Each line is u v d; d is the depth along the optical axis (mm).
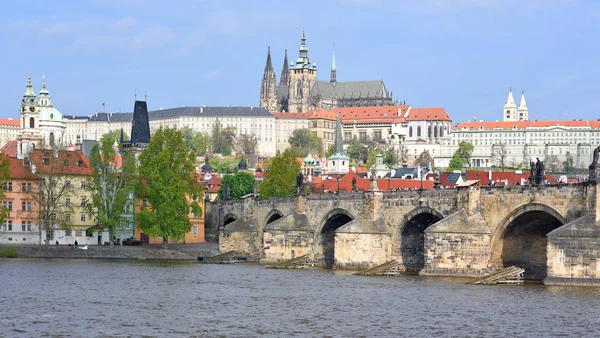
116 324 167625
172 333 160125
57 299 196250
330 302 194750
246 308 187125
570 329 163250
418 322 170500
